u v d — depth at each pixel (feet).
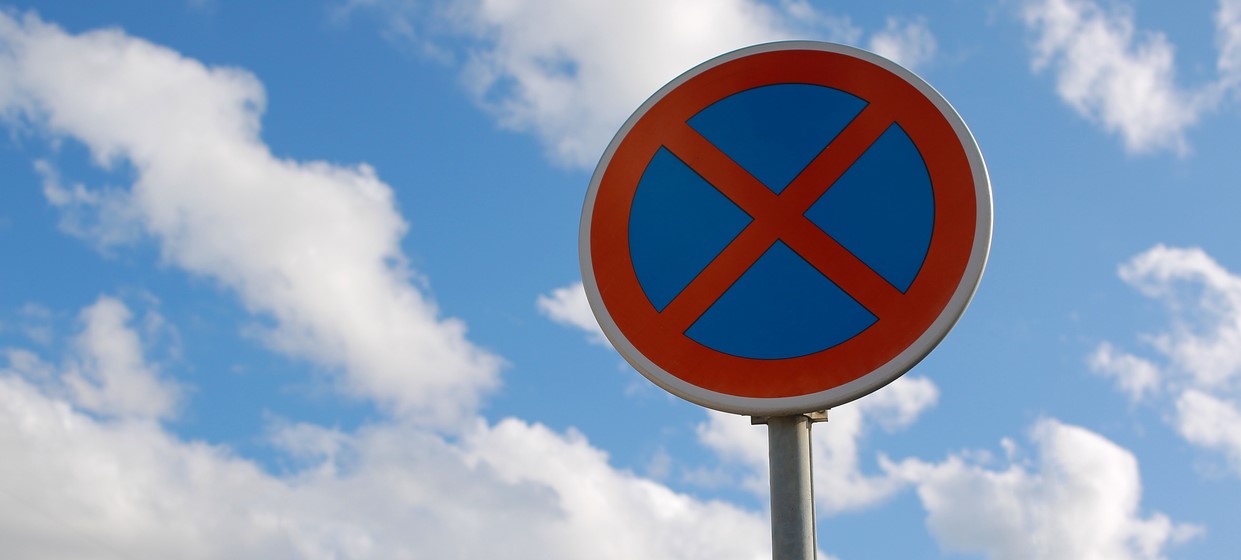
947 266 14.83
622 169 16.78
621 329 15.85
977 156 15.15
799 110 16.29
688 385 15.29
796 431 15.33
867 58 16.31
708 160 16.35
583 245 16.55
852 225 15.43
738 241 15.76
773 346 15.15
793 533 15.07
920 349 14.51
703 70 16.96
